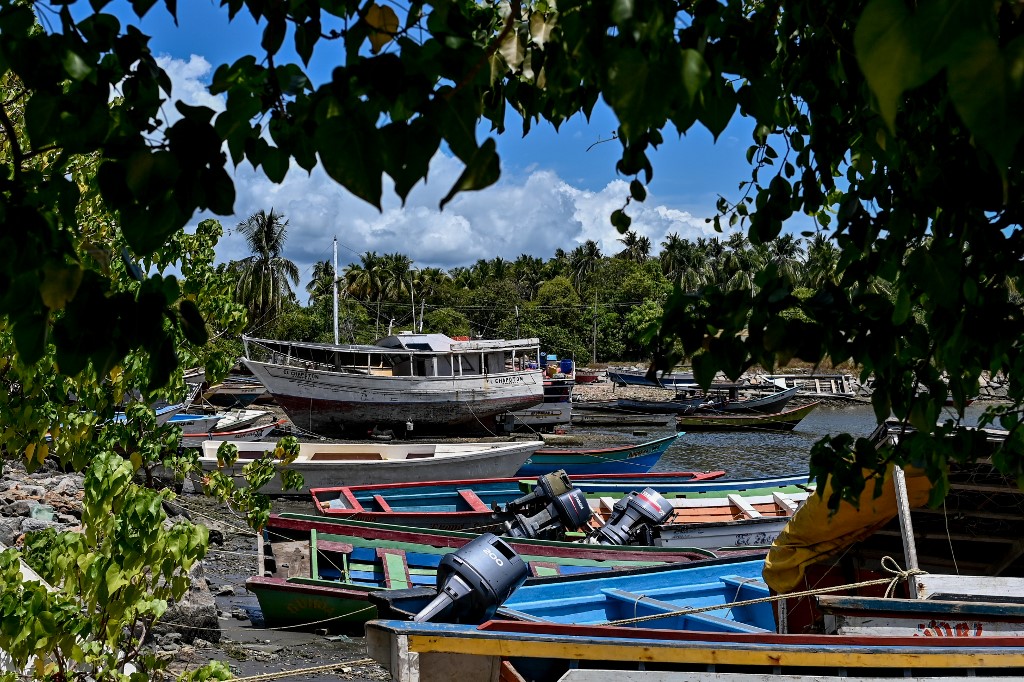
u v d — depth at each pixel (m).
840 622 5.57
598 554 11.82
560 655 5.11
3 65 1.74
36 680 4.16
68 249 1.75
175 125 1.65
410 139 1.48
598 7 1.44
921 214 2.42
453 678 5.18
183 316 1.87
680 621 7.95
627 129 1.33
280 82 1.78
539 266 106.88
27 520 10.34
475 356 35.12
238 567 13.37
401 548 12.47
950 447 2.92
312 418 33.31
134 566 4.25
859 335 2.37
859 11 2.31
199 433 25.62
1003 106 0.96
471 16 2.87
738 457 33.00
